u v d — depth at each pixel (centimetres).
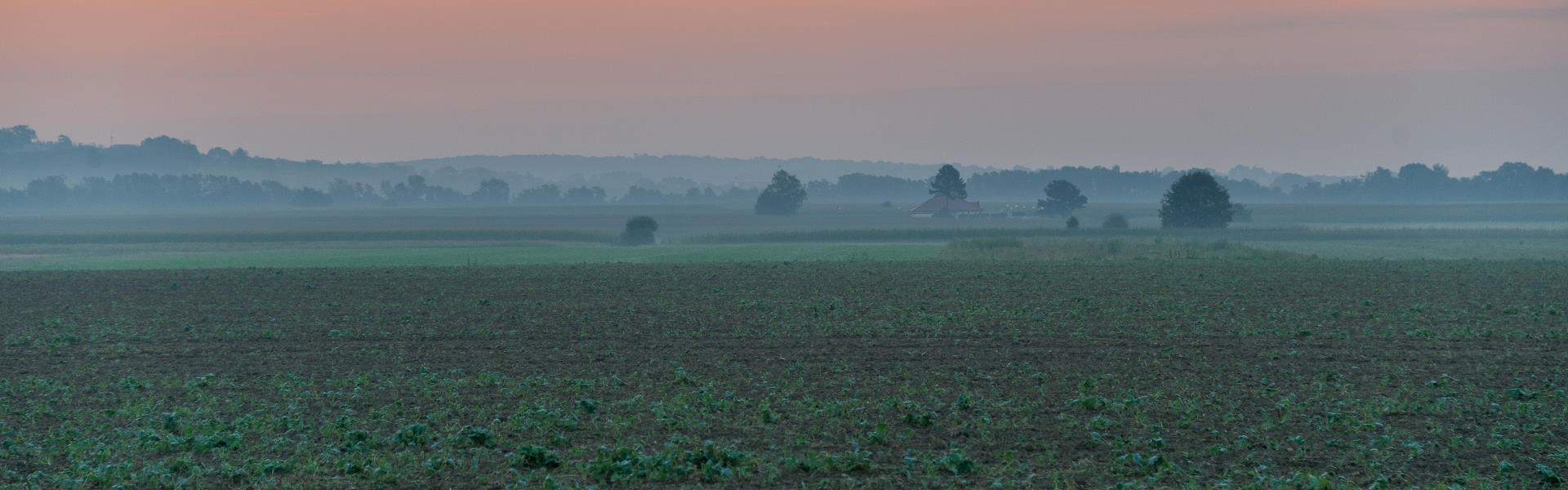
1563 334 3503
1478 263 7088
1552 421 2228
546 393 2619
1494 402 2423
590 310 4441
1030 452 2041
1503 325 3762
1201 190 16112
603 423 2283
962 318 4000
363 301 4816
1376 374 2812
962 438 2148
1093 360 3059
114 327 3969
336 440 2148
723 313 4291
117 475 1883
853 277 6053
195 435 2169
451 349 3394
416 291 5309
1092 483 1842
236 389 2734
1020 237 13438
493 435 2144
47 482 1873
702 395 2547
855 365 3011
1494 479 1838
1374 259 8069
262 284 5706
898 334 3616
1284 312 4188
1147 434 2158
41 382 2791
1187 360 3053
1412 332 3591
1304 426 2206
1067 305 4447
